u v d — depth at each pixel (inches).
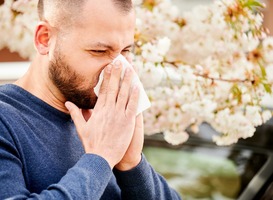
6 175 60.4
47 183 64.6
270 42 108.3
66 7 65.7
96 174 62.8
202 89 110.1
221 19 110.7
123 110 67.8
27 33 122.4
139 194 74.4
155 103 112.3
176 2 207.6
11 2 120.6
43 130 67.1
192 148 134.4
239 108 108.8
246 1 106.1
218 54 113.4
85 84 67.2
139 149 73.3
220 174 131.8
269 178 127.8
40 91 69.4
